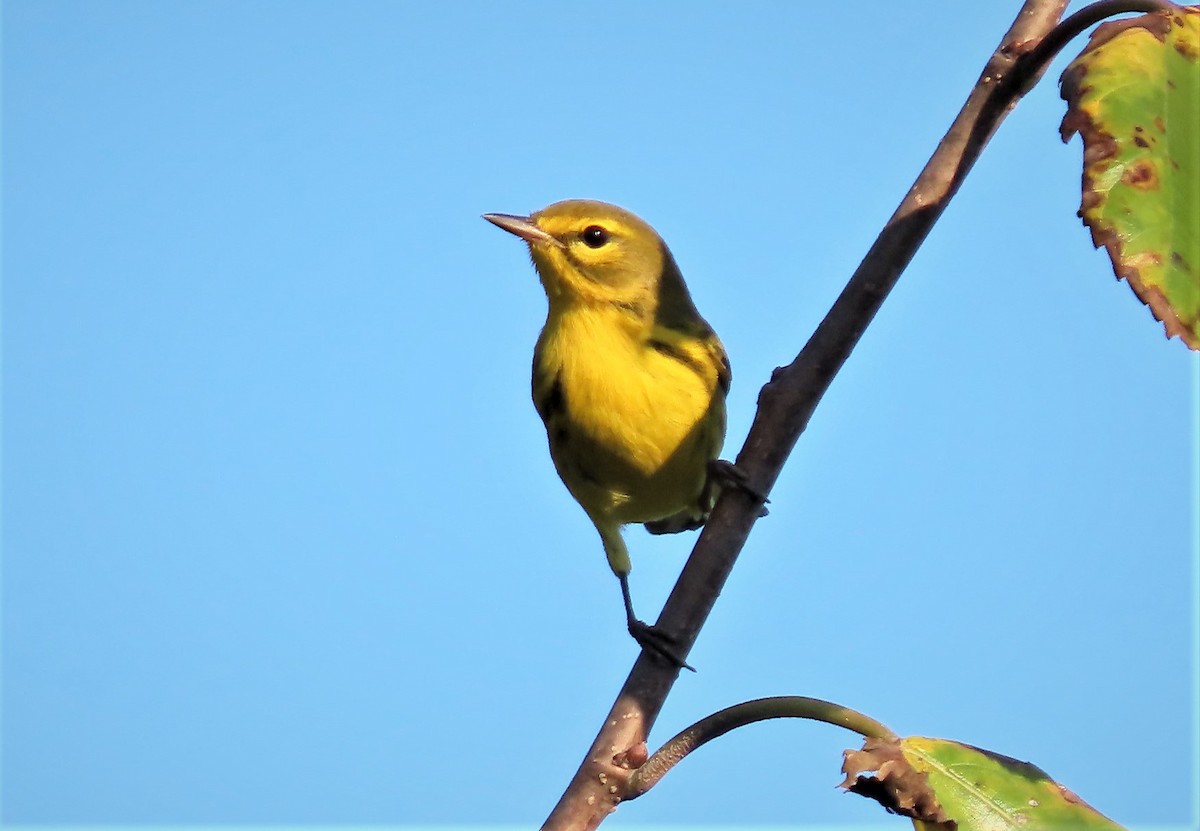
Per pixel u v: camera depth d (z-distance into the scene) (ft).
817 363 22.98
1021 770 21.16
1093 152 16.71
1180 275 16.03
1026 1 22.58
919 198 22.50
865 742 21.22
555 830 21.34
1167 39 17.48
